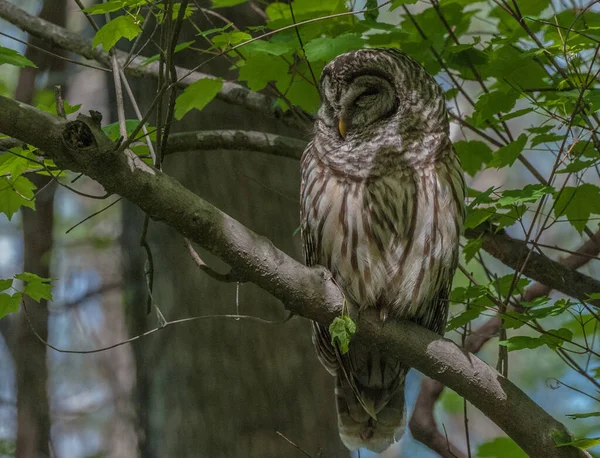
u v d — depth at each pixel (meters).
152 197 7.54
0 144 8.74
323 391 11.95
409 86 9.90
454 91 11.17
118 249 20.41
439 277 9.80
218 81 10.07
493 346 20.75
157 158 8.29
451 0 10.73
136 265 12.80
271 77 10.33
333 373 10.70
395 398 10.92
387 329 8.65
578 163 8.86
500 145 10.84
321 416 11.82
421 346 8.57
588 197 9.48
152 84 12.80
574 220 9.60
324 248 9.87
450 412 19.84
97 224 21.47
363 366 10.47
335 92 10.18
